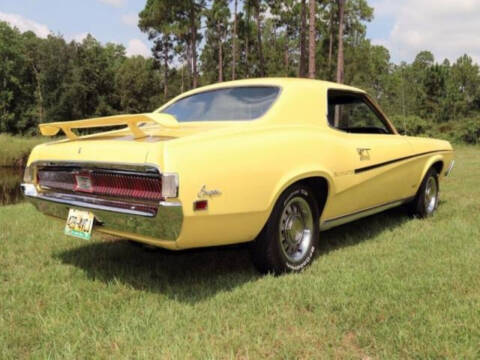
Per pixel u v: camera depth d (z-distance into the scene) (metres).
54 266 3.86
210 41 60.28
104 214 3.03
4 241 4.63
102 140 3.25
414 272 3.50
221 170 2.96
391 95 57.62
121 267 3.85
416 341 2.42
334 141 3.95
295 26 56.41
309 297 3.01
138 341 2.47
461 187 8.37
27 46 59.72
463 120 41.03
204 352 2.35
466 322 2.61
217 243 3.11
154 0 44.22
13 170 19.88
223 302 2.99
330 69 47.62
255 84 4.00
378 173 4.48
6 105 56.50
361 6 48.06
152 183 2.82
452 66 72.25
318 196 3.93
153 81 67.94
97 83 63.97
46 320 2.76
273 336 2.52
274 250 3.43
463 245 4.26
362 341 2.44
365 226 5.25
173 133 3.28
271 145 3.35
